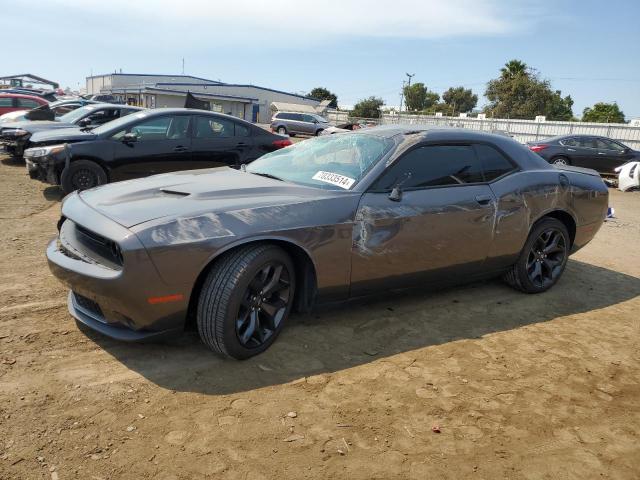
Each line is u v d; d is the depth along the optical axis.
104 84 73.06
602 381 3.19
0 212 6.43
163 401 2.62
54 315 3.49
